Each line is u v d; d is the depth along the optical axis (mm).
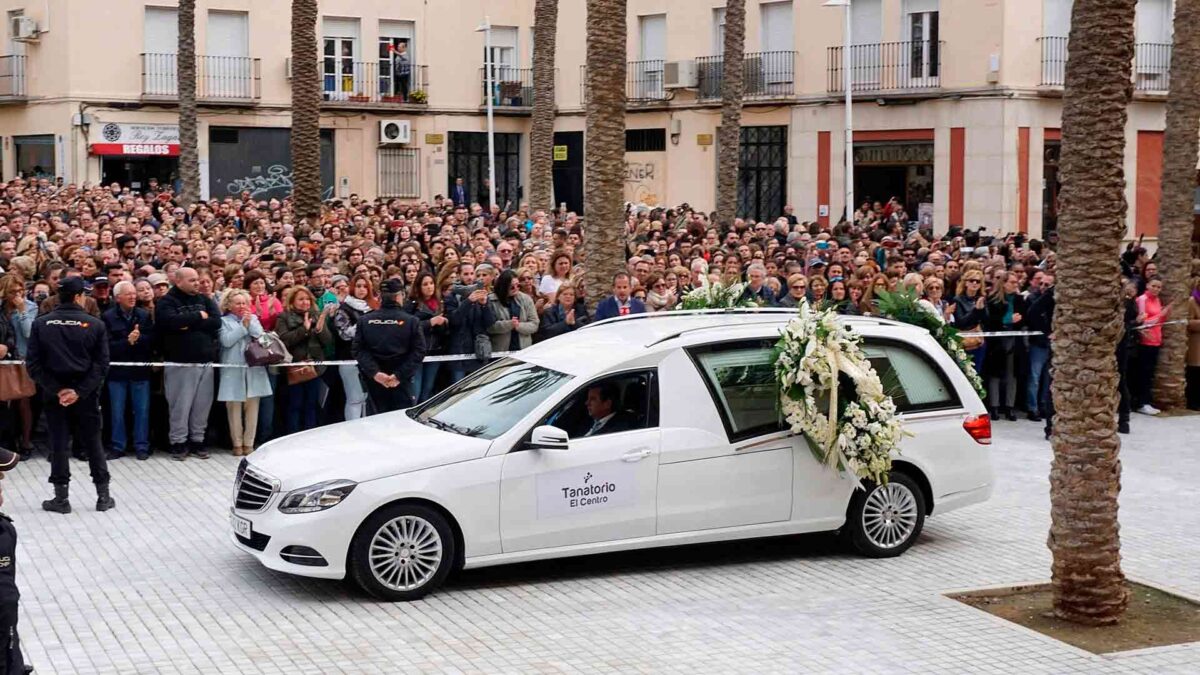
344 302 14727
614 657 8320
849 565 10531
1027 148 34750
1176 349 18578
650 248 20469
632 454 9875
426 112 43281
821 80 37688
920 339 11070
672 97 41125
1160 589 9945
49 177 38750
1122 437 16656
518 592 9703
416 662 8188
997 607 9500
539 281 16969
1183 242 18516
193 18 33938
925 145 35938
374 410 13867
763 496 10273
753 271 15953
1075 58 9023
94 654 8258
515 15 44750
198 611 9133
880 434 10258
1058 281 9203
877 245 24188
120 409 13969
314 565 9242
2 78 40250
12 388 13266
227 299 14148
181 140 34188
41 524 11391
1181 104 18344
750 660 8289
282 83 41156
